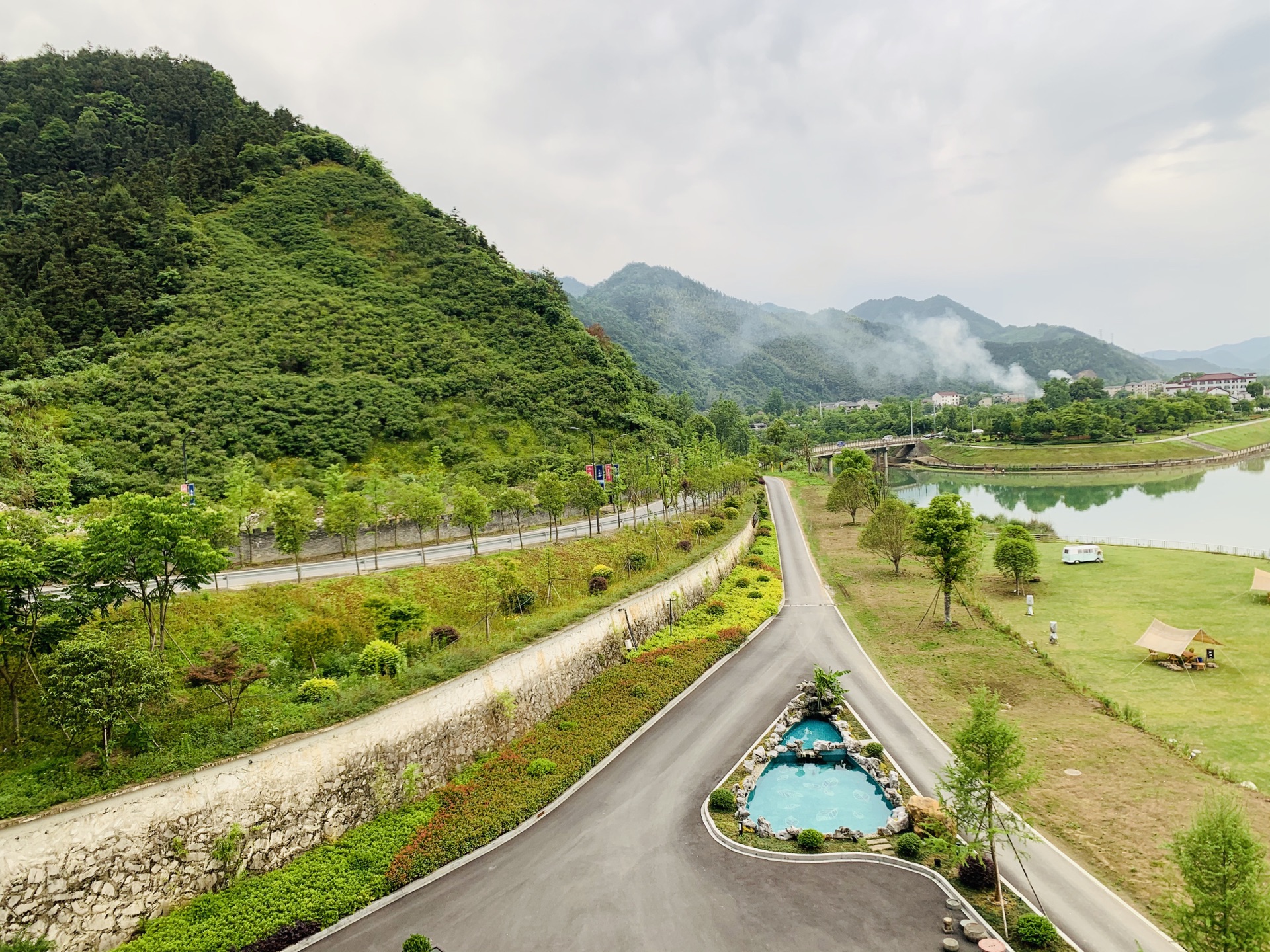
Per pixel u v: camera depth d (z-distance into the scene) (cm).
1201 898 2039
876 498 10812
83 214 11050
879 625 6219
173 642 3797
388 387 10425
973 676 4975
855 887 2881
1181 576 7281
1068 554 8081
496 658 4122
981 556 8575
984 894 2778
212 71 18812
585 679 4834
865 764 3925
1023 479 17862
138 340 9638
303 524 5159
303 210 14075
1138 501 13538
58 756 2795
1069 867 2902
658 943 2573
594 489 7631
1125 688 4706
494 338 13012
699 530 8512
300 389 9688
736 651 5772
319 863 2923
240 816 2842
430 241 14488
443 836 3153
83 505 6359
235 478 6275
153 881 2584
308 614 4481
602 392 12662
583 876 2983
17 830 2345
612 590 5944
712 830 3309
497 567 5312
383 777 3328
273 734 3059
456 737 3750
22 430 7344
